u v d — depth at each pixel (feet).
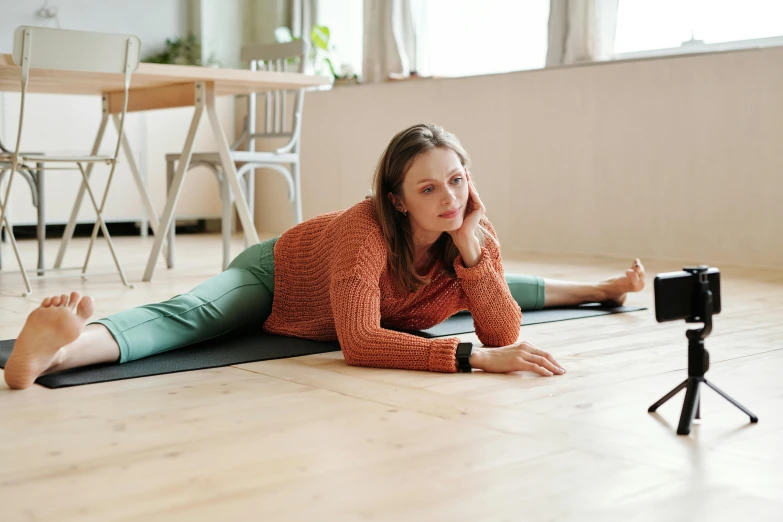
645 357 6.15
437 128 5.82
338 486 3.55
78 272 11.96
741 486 3.56
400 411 4.67
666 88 13.79
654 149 14.02
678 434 4.26
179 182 11.10
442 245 6.26
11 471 3.72
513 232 16.08
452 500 3.40
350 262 5.78
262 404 4.83
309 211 20.03
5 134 17.38
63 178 18.04
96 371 5.56
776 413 4.66
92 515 3.24
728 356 6.20
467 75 16.65
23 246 16.26
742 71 12.92
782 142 12.59
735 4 13.57
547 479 3.63
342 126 19.07
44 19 19.15
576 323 7.60
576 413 4.65
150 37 20.61
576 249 15.16
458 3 17.44
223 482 3.59
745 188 13.02
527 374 5.58
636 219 14.33
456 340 5.63
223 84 11.28
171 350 6.26
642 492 3.49
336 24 20.12
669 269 12.60
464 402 4.84
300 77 11.43
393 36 18.06
